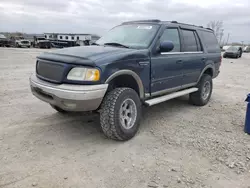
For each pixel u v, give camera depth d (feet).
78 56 10.33
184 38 15.48
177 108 17.61
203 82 17.76
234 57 88.48
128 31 14.40
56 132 12.21
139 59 11.64
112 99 10.66
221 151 10.67
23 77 27.53
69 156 9.88
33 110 15.53
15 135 11.64
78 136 11.85
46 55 11.44
